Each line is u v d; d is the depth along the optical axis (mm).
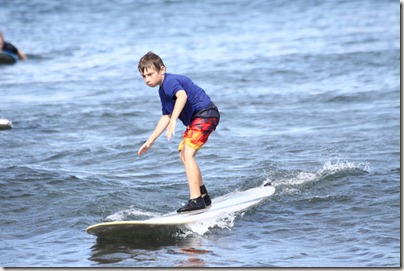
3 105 43688
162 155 32375
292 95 44500
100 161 31750
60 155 32625
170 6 88812
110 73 53625
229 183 28281
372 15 77312
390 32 65875
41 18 83125
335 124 37281
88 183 28156
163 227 22594
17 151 33344
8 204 25828
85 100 44656
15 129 37625
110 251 21531
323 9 83000
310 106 41531
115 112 41062
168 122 23469
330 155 31594
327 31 68375
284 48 60531
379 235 22219
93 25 77625
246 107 41750
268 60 55719
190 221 23016
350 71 50688
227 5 88312
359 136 34594
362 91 44656
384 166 29609
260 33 69062
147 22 78250
